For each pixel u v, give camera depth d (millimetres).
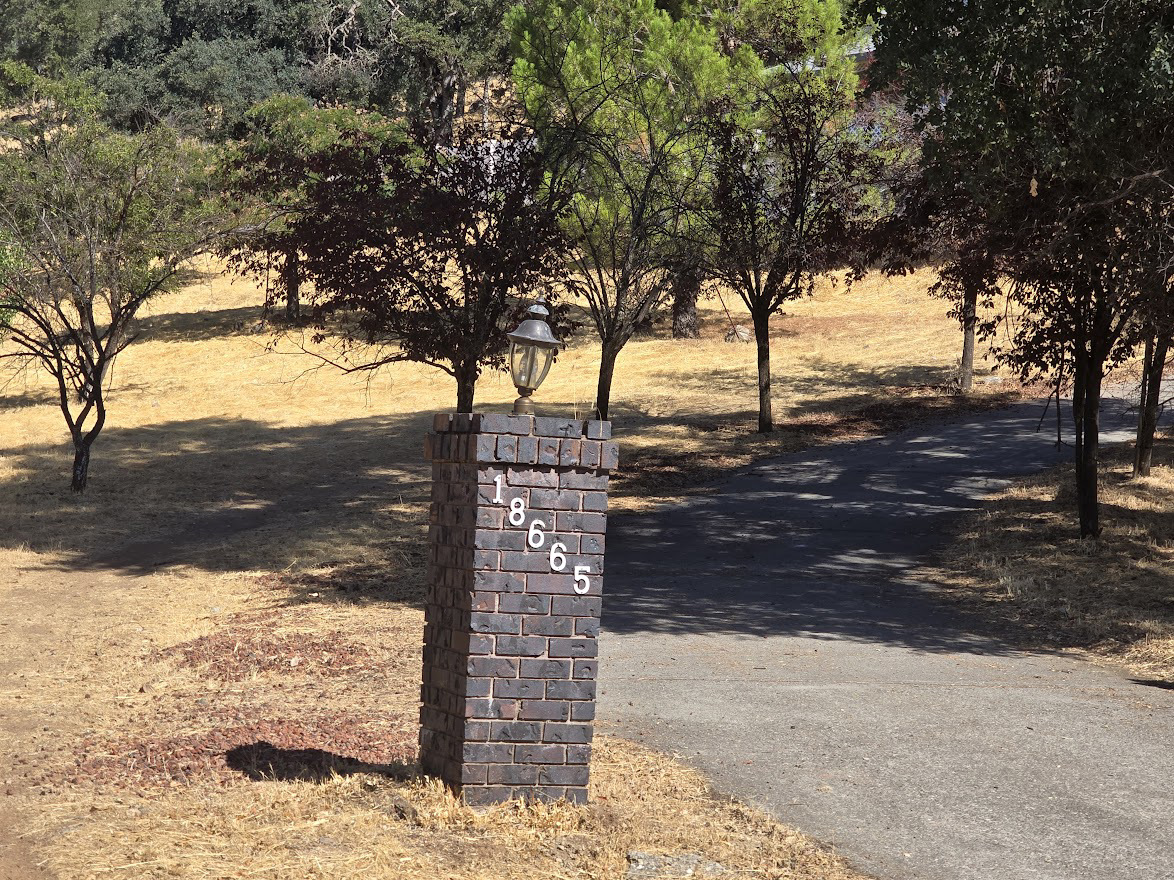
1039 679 8953
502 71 46344
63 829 4965
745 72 25094
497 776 5312
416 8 47969
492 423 5246
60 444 27875
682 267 22016
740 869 4684
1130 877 4699
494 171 17656
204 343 40906
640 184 22078
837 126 25188
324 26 54094
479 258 16406
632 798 5590
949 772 6172
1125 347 15414
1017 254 14680
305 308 45375
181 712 7500
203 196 26562
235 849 4711
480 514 5277
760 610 12164
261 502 21516
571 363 34500
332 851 4703
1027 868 4781
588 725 5402
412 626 10820
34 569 16109
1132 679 9086
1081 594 12781
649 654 9695
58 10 65938
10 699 8102
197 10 64188
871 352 33312
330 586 13781
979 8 11148
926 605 12664
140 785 5699
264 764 6074
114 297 23047
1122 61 10805
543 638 5348
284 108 38812
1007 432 23984
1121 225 13008
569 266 21250
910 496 19469
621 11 24562
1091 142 11828
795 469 21906
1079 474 15672
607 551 15922
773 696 8062
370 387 33500
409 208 16562
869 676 8914
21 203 24062
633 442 24672
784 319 39281
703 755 6465
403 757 6227
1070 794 5816
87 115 29234
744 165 24500
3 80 31016
